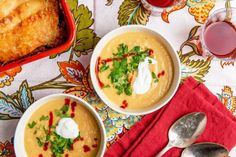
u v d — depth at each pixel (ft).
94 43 2.57
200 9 2.64
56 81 2.53
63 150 2.43
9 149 2.47
